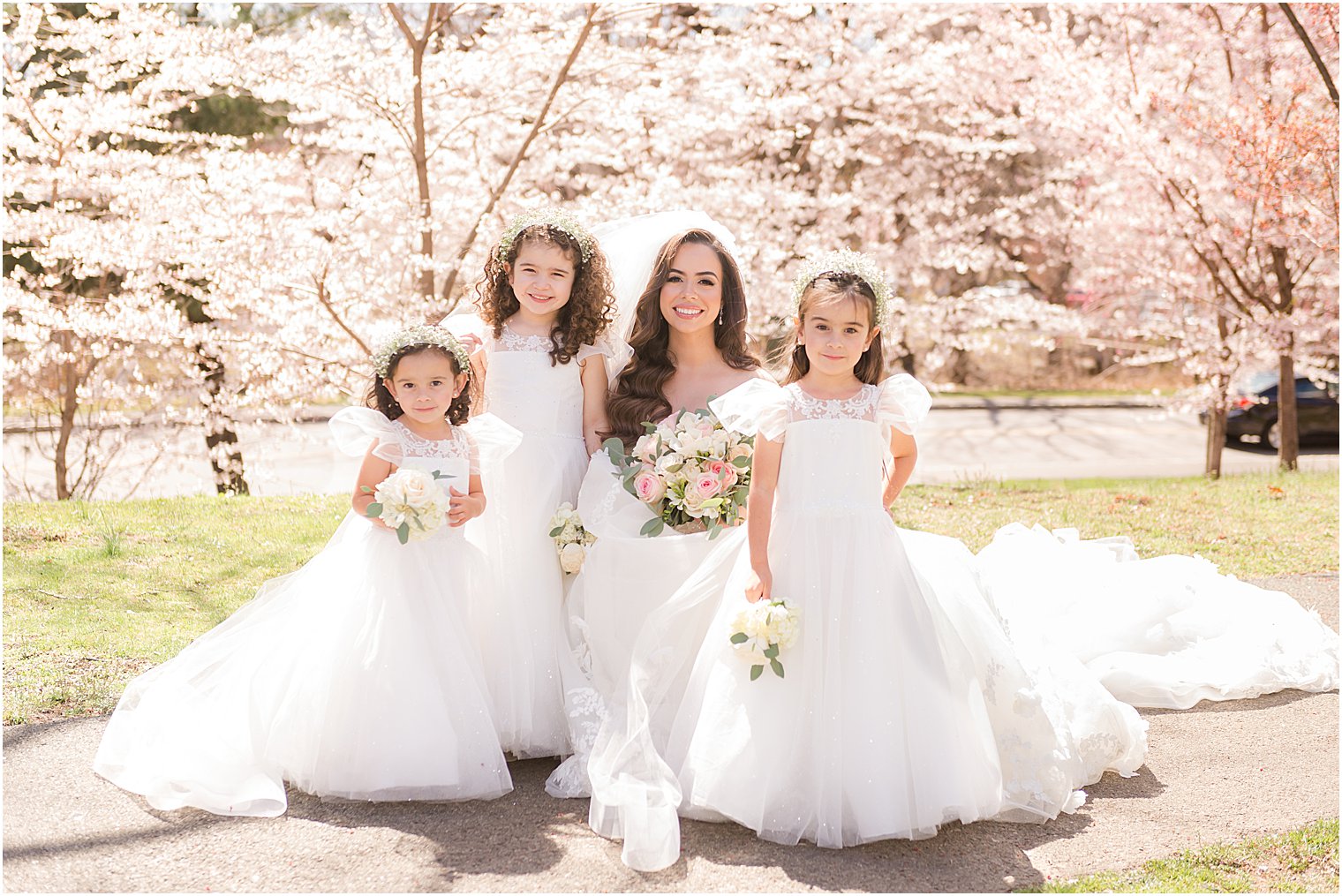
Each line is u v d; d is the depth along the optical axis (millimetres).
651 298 3555
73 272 8742
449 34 9414
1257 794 2953
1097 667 3762
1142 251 10969
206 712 2975
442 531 3045
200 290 8586
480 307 3566
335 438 3035
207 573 4988
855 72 9914
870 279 2924
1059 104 10297
